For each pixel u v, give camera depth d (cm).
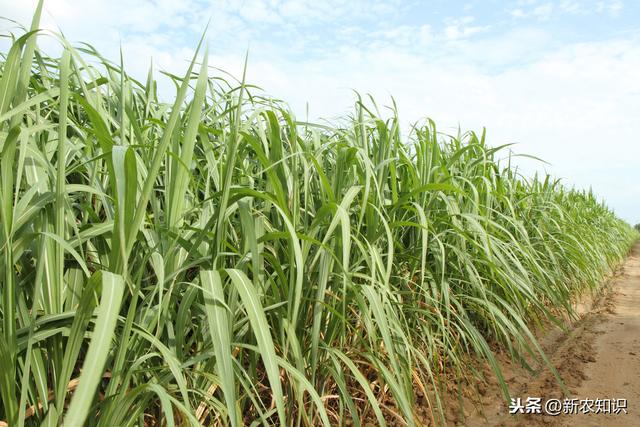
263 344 106
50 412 102
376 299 156
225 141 176
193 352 157
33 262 125
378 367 173
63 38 132
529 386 291
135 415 114
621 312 523
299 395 147
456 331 286
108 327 84
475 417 245
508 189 372
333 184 190
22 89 121
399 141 235
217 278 114
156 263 119
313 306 177
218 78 216
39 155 123
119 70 177
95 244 142
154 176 101
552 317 254
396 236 237
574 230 509
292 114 216
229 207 147
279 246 176
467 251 285
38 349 113
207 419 165
